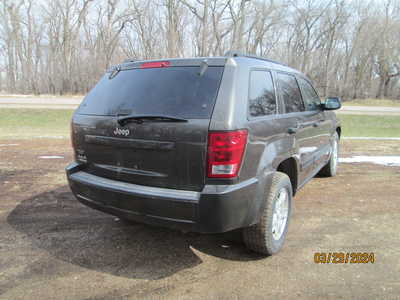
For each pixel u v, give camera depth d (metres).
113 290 2.72
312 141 4.36
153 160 2.71
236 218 2.64
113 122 2.91
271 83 3.38
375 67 44.41
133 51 40.25
